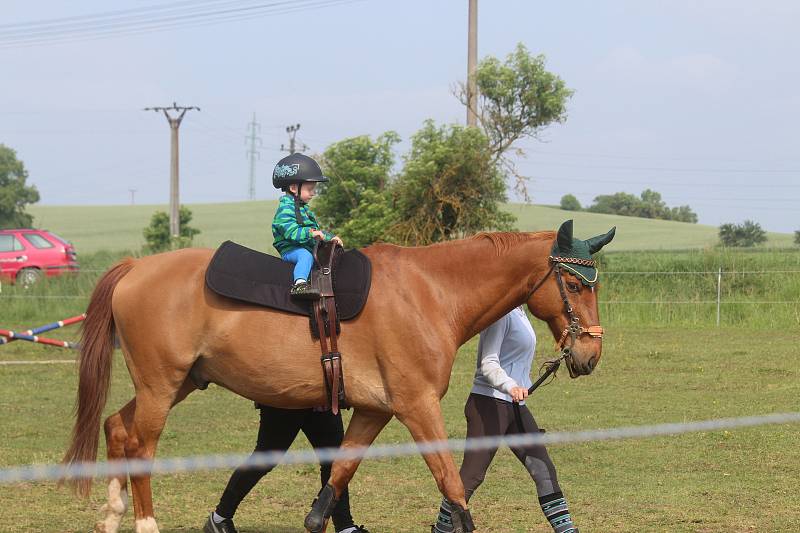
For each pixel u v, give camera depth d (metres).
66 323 15.58
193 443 11.70
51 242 37.31
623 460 10.63
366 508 8.77
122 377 18.73
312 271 7.12
